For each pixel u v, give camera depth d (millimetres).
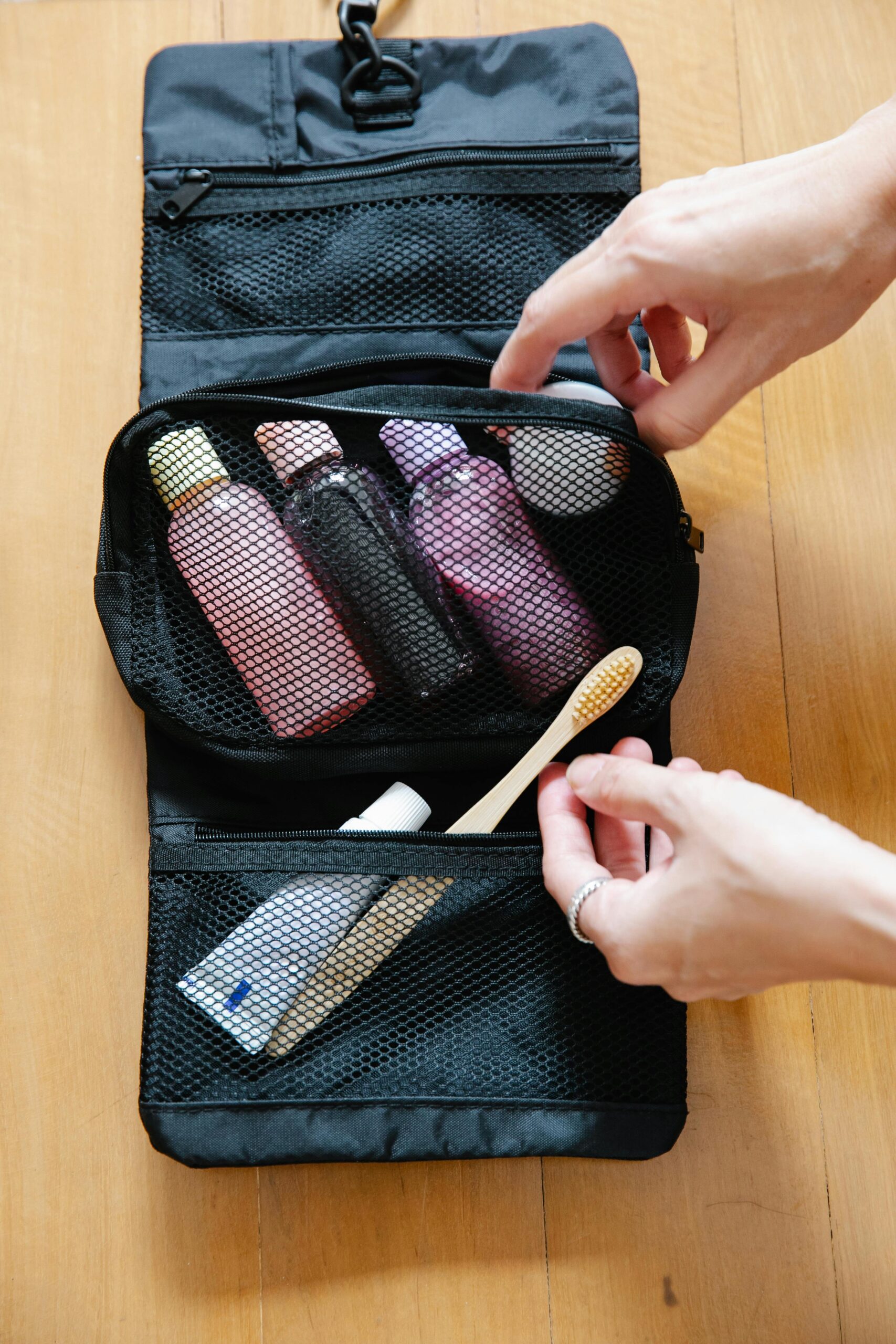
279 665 473
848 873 352
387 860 478
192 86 537
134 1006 545
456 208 528
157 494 479
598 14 600
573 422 447
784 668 573
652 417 459
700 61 600
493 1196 537
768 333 436
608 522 477
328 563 463
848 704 571
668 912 392
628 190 529
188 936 492
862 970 355
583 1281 530
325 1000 485
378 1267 531
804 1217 537
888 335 590
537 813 494
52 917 548
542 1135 501
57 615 565
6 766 556
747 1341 527
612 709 490
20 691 561
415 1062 498
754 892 366
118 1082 541
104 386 578
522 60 543
